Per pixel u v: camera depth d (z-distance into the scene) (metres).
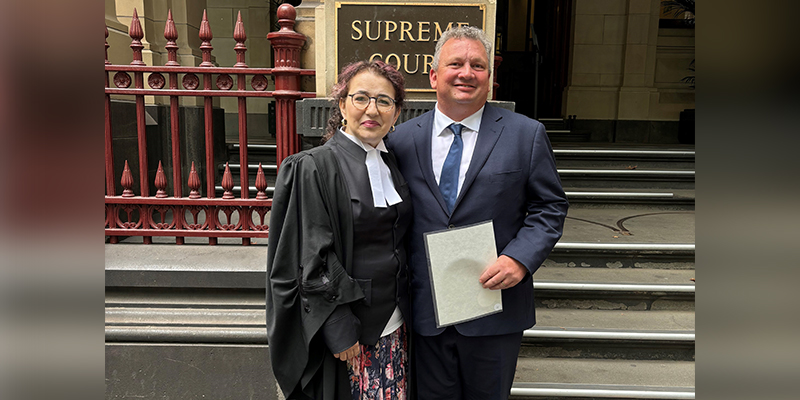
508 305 1.91
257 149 4.92
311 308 1.62
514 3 9.91
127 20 4.16
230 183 3.09
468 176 1.84
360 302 1.72
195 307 2.82
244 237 3.08
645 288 3.18
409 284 1.93
